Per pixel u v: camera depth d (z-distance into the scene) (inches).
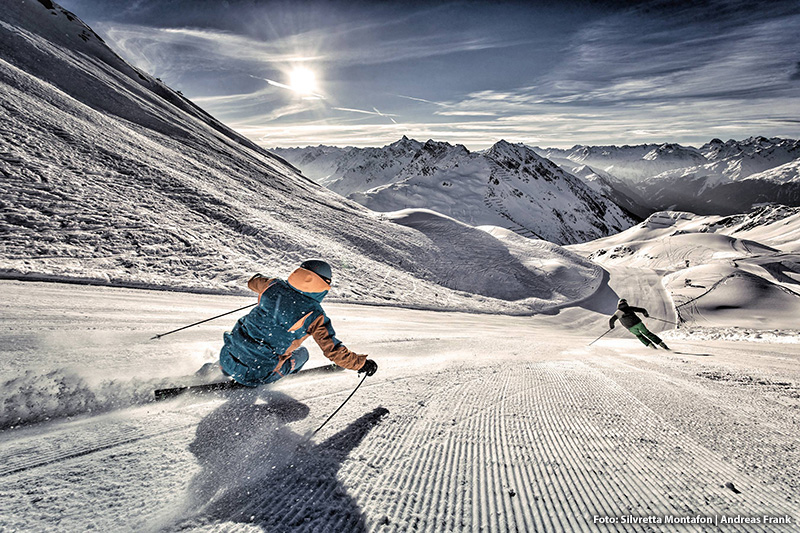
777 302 1620.3
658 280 1993.1
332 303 621.0
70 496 58.1
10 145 607.5
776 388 167.0
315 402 112.7
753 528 61.1
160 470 68.4
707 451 93.7
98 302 264.8
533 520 64.2
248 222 789.2
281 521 59.8
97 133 909.8
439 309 859.4
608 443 97.7
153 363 126.0
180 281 444.1
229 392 107.0
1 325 153.9
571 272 1814.7
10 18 1825.8
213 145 1699.1
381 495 69.5
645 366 231.6
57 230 450.0
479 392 144.0
